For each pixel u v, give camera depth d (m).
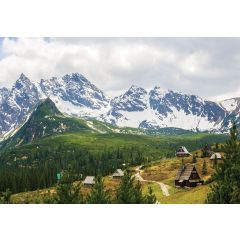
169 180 168.50
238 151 63.09
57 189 63.97
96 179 67.44
